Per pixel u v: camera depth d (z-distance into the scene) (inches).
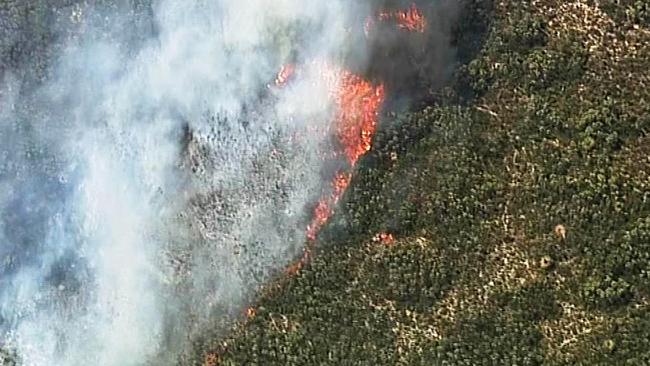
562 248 6988.2
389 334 7047.2
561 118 7381.9
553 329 6791.3
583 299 6811.0
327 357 7101.4
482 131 7573.8
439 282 7130.9
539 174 7209.6
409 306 7130.9
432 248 7253.9
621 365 6535.4
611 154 7204.7
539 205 7150.6
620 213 6948.8
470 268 7130.9
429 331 6983.3
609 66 7549.2
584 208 7007.9
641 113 7298.2
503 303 6929.1
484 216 7278.5
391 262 7288.4
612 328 6668.3
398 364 6899.6
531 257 7032.5
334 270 7490.2
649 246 6825.8
